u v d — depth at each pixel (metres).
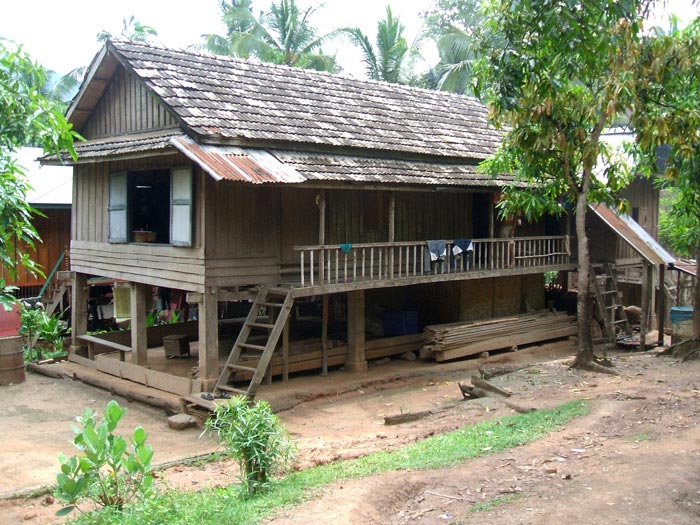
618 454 7.17
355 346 14.60
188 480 8.20
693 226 15.80
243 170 10.90
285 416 11.76
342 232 14.05
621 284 20.41
